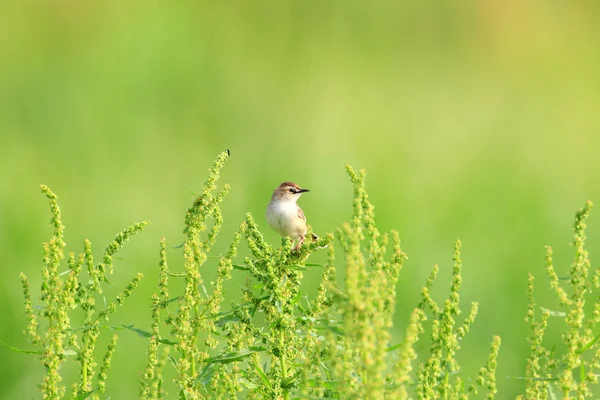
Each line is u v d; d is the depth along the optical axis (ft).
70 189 49.24
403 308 37.58
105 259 16.75
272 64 71.51
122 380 31.04
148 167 53.57
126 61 64.13
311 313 17.29
